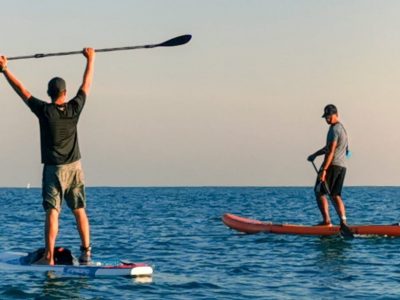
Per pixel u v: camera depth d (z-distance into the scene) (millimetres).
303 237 15320
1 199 58062
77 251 13766
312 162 15570
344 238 15016
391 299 8570
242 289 9172
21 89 9695
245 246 14062
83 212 10109
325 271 10695
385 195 71625
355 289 9211
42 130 9727
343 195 71938
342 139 15078
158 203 44281
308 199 53500
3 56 9641
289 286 9406
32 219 25141
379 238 14945
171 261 11938
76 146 9891
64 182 9828
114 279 9594
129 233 17859
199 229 18891
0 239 16391
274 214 28281
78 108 9781
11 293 8625
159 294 8742
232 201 48438
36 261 10227
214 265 11383
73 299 8359
